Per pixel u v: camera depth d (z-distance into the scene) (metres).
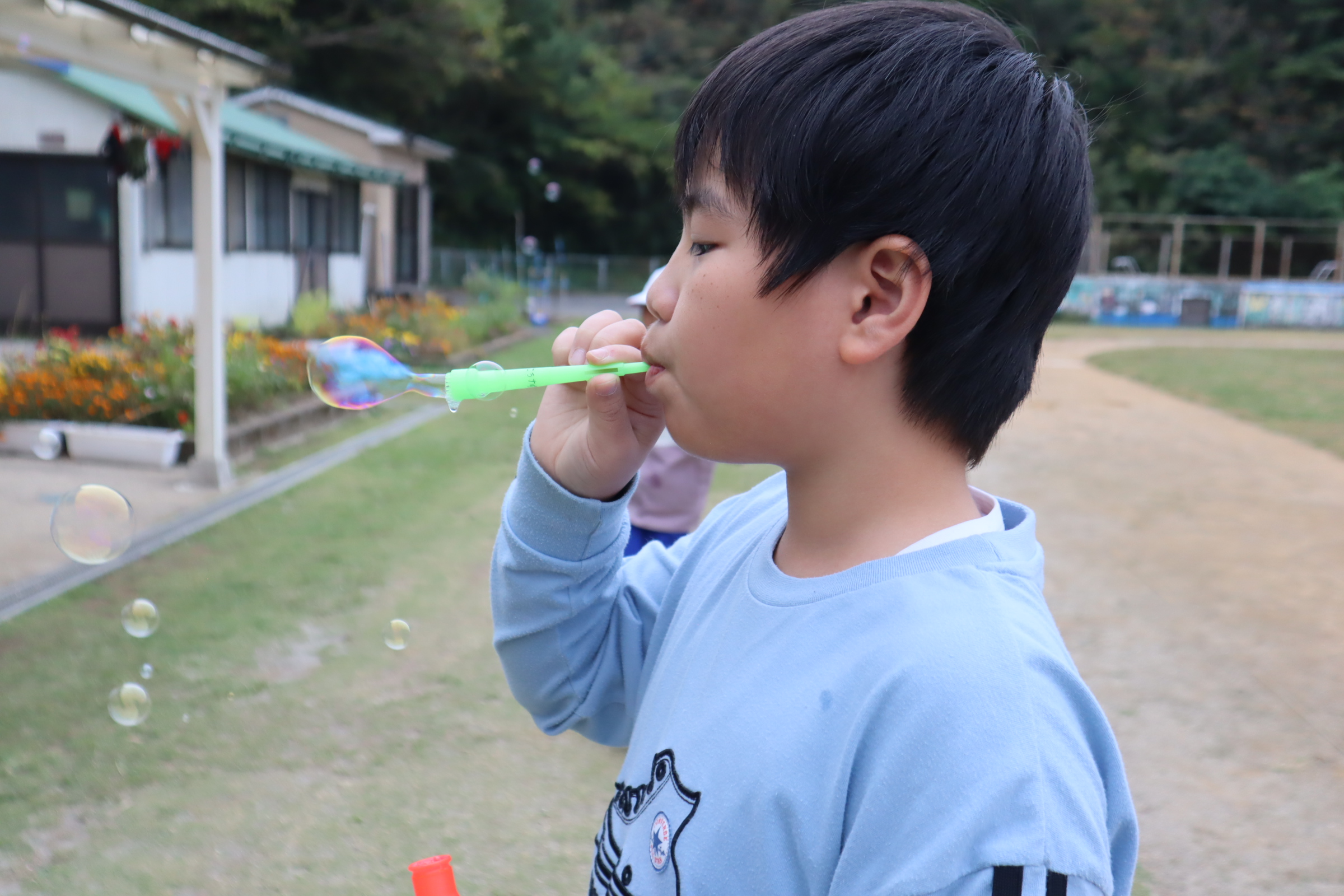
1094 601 4.76
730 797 0.75
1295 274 34.31
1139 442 9.18
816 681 0.74
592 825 2.85
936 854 0.63
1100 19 35.56
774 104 0.73
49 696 3.45
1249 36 35.88
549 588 1.02
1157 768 3.19
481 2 25.75
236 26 22.48
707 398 0.78
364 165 19.52
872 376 0.76
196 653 3.86
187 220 13.20
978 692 0.66
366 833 2.78
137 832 2.73
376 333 12.07
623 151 31.94
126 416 7.20
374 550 5.18
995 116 0.73
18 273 11.93
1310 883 2.62
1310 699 3.71
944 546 0.75
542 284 26.83
